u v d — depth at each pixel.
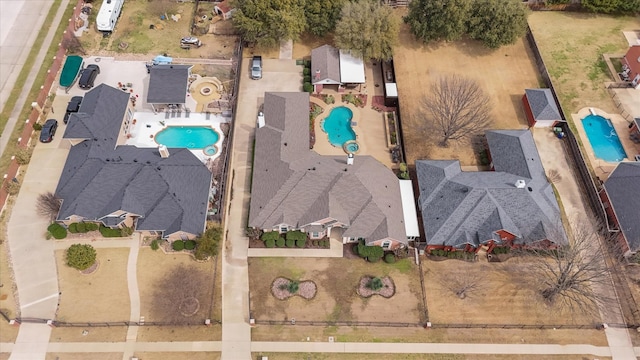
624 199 61.59
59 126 70.44
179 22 85.44
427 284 58.44
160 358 52.69
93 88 71.94
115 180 59.97
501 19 76.88
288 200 59.97
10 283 56.69
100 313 55.12
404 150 69.50
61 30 83.25
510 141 67.06
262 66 79.75
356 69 76.00
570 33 86.69
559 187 67.19
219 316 55.50
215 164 68.00
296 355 53.31
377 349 53.94
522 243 59.47
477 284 58.34
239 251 60.19
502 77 79.62
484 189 59.84
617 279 59.03
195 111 73.81
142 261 58.84
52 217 61.44
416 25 79.19
